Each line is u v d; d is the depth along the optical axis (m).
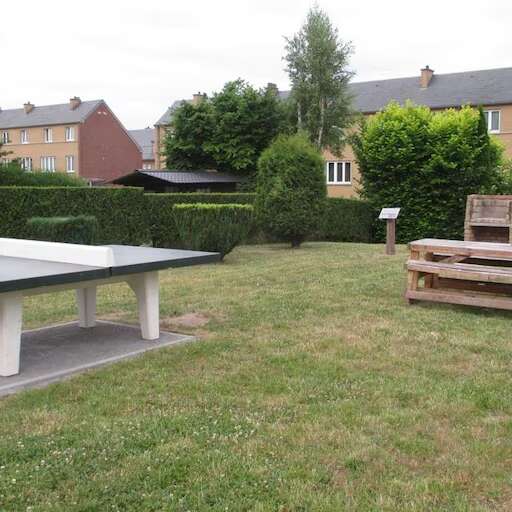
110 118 53.97
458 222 17.95
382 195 18.66
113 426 3.45
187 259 5.47
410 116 18.25
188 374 4.46
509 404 3.84
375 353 5.03
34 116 55.94
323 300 7.23
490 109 32.66
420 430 3.45
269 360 4.82
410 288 6.96
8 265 4.96
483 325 6.00
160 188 24.27
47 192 12.27
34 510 2.58
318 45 28.30
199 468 2.96
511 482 2.86
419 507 2.63
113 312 6.85
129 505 2.64
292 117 28.80
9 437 3.31
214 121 26.84
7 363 4.44
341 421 3.56
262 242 15.31
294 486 2.80
